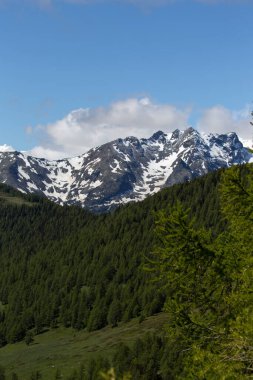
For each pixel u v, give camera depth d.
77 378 107.25
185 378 15.05
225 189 16.08
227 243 16.48
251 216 15.99
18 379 119.31
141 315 150.00
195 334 15.97
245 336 13.67
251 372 14.10
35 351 149.75
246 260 15.50
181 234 15.59
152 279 16.89
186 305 16.45
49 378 115.88
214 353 14.99
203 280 16.17
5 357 150.62
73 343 150.62
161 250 16.09
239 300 15.12
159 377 94.56
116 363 101.12
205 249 15.73
